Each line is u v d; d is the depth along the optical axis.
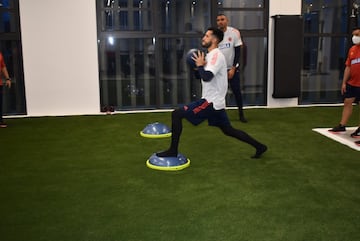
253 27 7.08
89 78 6.61
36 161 4.01
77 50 6.49
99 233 2.48
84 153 4.30
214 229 2.53
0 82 5.62
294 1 6.94
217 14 6.80
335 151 4.27
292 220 2.65
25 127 5.66
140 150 4.41
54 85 6.54
